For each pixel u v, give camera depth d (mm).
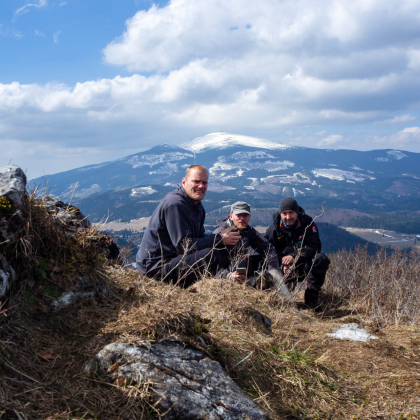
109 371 1748
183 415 1627
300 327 3553
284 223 5410
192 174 4094
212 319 2785
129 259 3652
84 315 2217
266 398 2098
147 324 2068
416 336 3531
